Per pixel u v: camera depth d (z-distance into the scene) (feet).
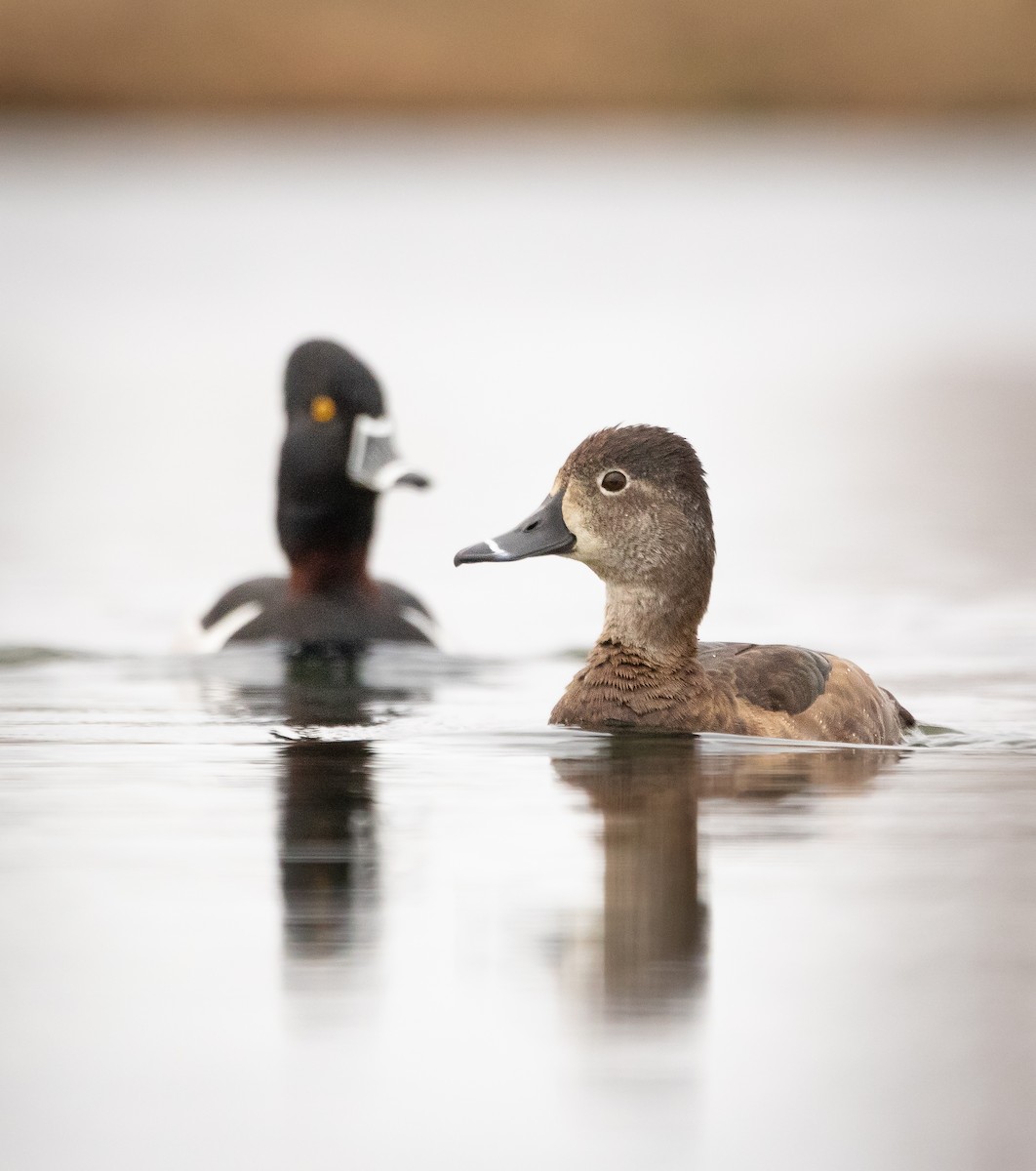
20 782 34.12
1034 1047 21.90
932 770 35.17
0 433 97.96
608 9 242.17
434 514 75.46
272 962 24.31
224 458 92.22
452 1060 21.44
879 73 242.37
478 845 29.43
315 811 31.73
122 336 136.36
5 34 234.38
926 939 25.09
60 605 58.34
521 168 243.40
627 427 39.24
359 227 194.18
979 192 222.89
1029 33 240.94
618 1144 19.83
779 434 96.58
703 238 191.31
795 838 29.84
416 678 46.32
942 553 65.87
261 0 238.89
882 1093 20.89
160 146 235.20
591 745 37.11
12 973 23.98
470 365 119.24
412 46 239.50
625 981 23.73
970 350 130.11
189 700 43.21
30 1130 20.12
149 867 28.37
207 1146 19.76
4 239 181.88
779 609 56.18
